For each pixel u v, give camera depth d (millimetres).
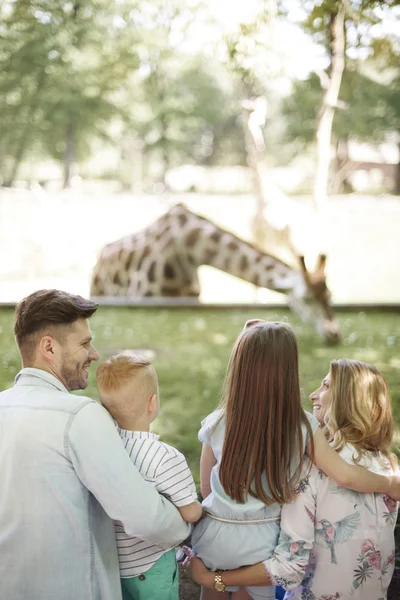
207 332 7562
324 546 2012
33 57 21344
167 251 8688
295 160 37750
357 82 23375
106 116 26000
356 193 28969
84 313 1847
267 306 8859
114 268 9062
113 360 1974
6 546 1713
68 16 21172
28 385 1810
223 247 8352
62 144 28016
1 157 27891
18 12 20078
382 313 8750
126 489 1698
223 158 43719
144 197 23484
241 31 6609
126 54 23031
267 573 1948
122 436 1954
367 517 2002
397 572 2725
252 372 1970
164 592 1943
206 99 31562
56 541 1704
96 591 1754
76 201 19984
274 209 9242
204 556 2053
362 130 26094
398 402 4895
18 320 1849
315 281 6949
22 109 23609
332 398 2127
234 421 1996
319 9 5941
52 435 1714
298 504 1976
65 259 13250
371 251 14359
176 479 1905
